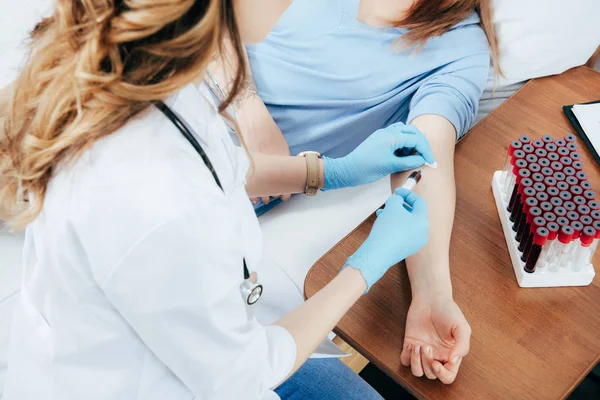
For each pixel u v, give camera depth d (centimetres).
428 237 103
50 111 61
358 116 139
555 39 136
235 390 77
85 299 69
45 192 68
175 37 58
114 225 64
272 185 121
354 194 140
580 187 93
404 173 116
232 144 79
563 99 124
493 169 113
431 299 97
